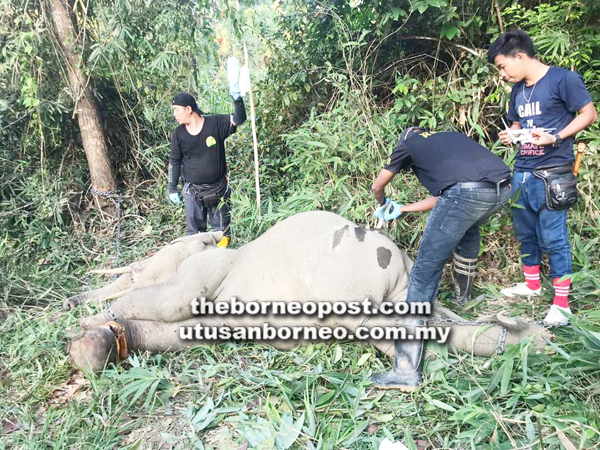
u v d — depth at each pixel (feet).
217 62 22.07
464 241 10.29
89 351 8.70
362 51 15.38
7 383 9.10
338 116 13.73
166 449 7.36
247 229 13.87
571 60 11.76
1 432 7.93
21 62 16.06
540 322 9.10
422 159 8.73
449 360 8.66
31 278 13.20
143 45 16.61
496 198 8.38
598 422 6.60
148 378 8.48
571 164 9.42
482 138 12.92
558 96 9.05
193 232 13.99
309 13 16.19
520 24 13.19
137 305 9.84
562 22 12.04
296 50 17.30
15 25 15.72
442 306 9.83
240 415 7.77
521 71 9.22
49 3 15.80
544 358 8.03
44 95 16.48
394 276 9.57
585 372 7.56
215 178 13.46
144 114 18.84
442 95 13.41
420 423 7.46
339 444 7.16
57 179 16.78
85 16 15.66
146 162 19.03
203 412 7.90
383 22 13.01
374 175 12.95
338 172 13.52
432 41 14.79
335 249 9.57
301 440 7.29
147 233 15.97
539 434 6.33
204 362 9.47
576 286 10.22
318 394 8.21
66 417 8.04
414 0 12.56
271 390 8.35
